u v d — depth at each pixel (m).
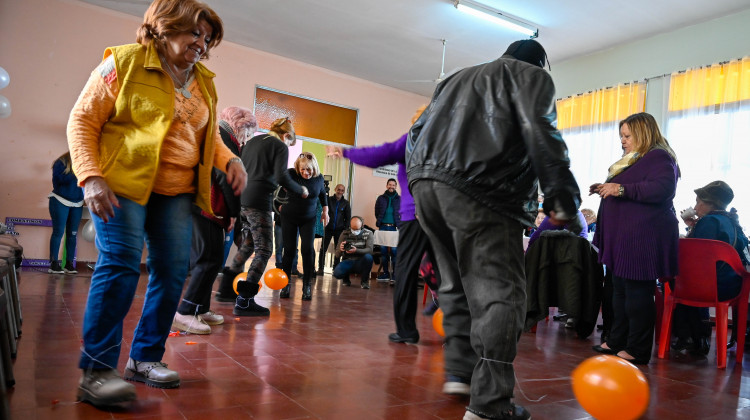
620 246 2.88
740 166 5.90
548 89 1.42
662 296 3.74
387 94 9.92
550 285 3.60
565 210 1.37
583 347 3.28
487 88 1.49
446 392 1.89
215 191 2.70
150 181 1.59
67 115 7.00
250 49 8.45
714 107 6.18
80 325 2.77
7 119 6.66
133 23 7.44
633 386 1.50
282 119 3.85
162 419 1.46
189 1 1.60
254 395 1.75
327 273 8.50
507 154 1.45
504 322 1.42
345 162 9.63
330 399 1.77
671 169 2.87
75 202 5.97
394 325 3.57
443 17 6.83
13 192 6.68
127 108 1.55
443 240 1.69
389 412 1.67
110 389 1.50
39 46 6.84
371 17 7.00
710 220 3.35
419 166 1.56
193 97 1.75
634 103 7.04
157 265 1.76
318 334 3.01
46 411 1.47
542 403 1.90
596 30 6.90
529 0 6.21
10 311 2.00
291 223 4.50
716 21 6.33
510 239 1.47
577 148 7.72
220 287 4.07
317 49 8.33
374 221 9.75
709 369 2.82
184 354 2.29
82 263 6.99
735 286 3.14
